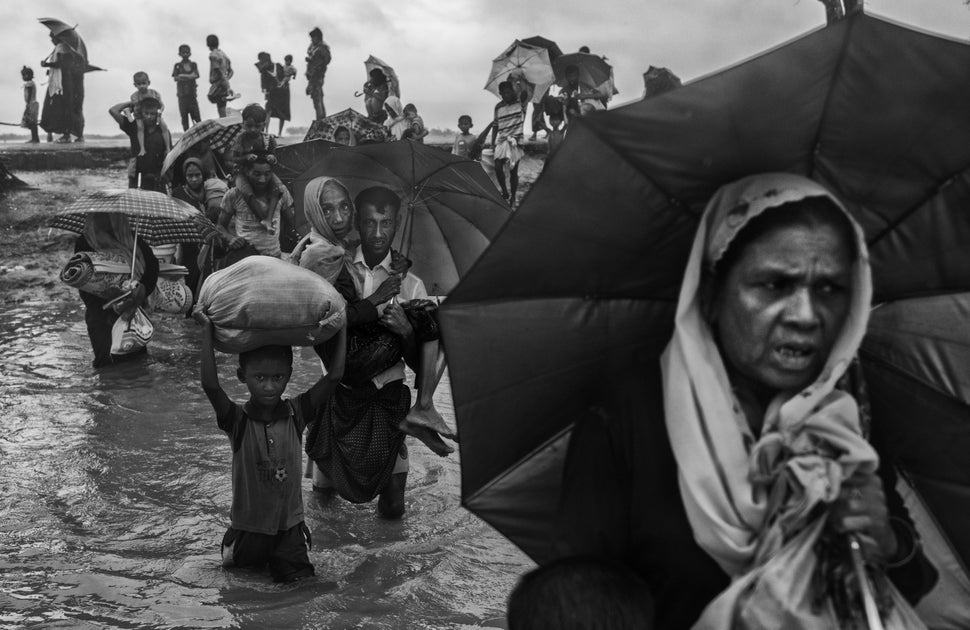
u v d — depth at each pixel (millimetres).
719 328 1795
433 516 5234
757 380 1786
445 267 5953
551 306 1919
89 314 8492
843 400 1727
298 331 4316
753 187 1760
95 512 5199
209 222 8961
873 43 1566
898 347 1964
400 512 5199
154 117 14656
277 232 9891
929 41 1544
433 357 5020
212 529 5004
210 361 4312
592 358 1967
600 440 1889
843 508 1698
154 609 4059
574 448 1923
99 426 6703
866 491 1710
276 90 23453
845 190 1838
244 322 4223
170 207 8523
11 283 12281
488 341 1909
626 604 1647
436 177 5633
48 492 5465
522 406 1969
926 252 1896
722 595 1662
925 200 1837
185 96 23094
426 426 5008
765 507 1688
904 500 1964
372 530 5039
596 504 1858
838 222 1722
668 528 1793
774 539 1665
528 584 1714
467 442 1954
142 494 5477
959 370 1925
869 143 1741
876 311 1975
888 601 1679
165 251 9883
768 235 1710
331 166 5648
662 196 1787
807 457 1665
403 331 4863
